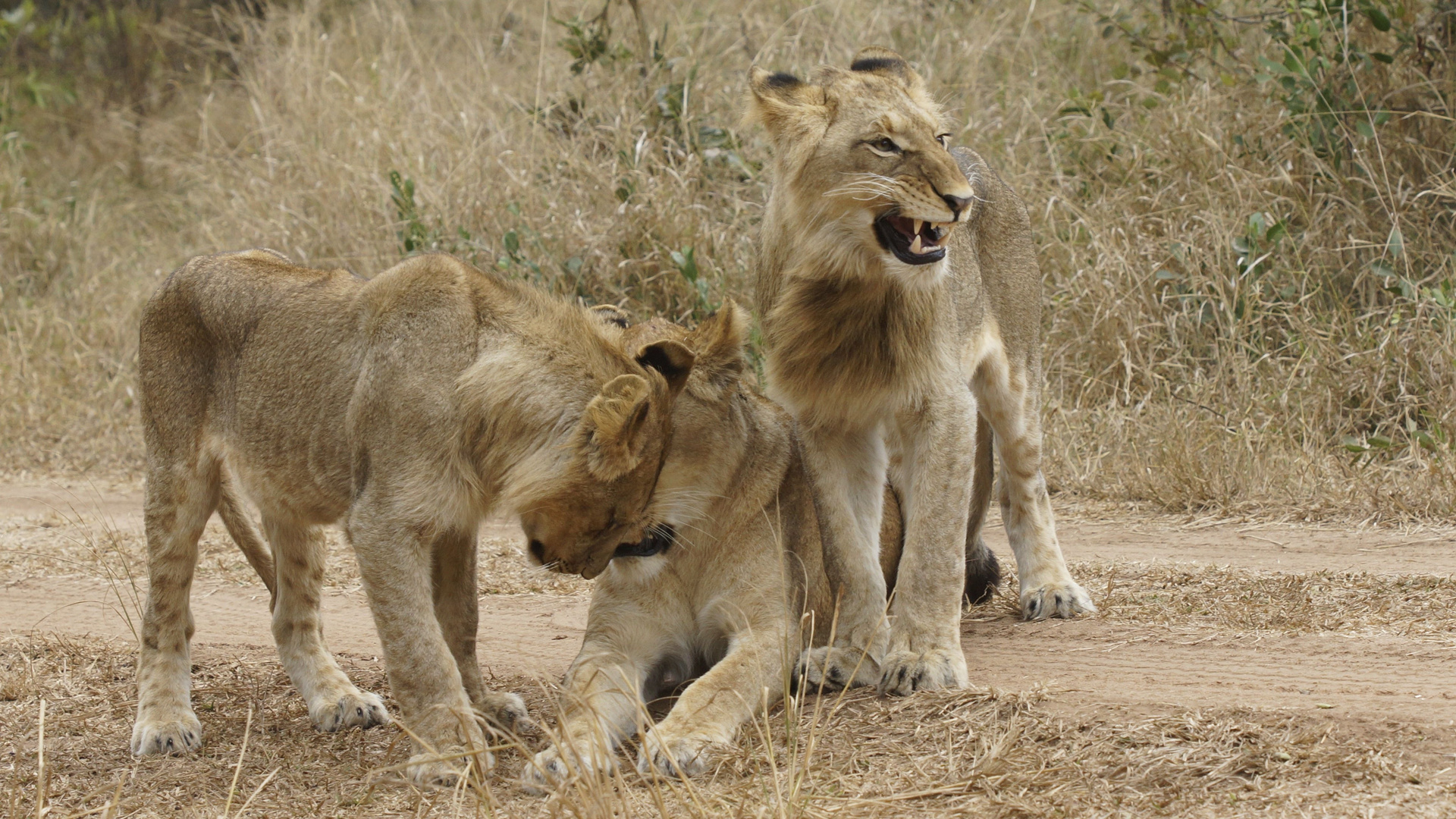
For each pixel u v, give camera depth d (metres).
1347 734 6.17
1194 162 16.05
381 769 6.46
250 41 26.05
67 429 16.94
